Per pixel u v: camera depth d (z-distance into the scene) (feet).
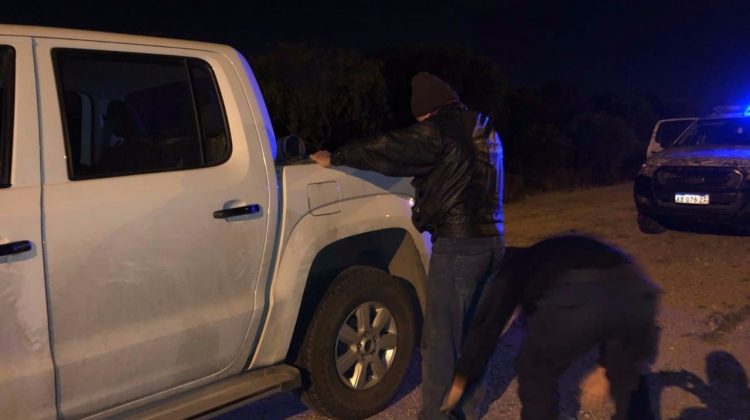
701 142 31.35
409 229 13.33
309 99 37.96
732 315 18.70
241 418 12.93
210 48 11.05
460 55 45.24
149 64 10.23
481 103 46.80
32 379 8.44
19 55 8.87
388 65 43.75
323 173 11.96
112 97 9.84
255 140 11.02
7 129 8.61
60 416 8.83
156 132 10.14
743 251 26.84
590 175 58.75
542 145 54.49
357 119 39.45
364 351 12.69
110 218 9.12
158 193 9.67
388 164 11.00
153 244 9.50
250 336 10.86
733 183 27.12
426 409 11.28
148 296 9.48
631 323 8.68
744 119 30.32
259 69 37.65
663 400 13.44
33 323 8.43
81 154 9.34
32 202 8.52
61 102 9.14
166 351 9.73
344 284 12.26
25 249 8.33
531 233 32.63
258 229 10.74
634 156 63.10
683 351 16.07
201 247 10.03
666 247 28.17
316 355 11.96
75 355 8.82
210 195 10.19
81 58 9.51
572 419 12.67
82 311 8.86
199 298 10.06
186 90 10.54
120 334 9.22
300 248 11.41
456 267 11.10
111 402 9.34
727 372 14.82
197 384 10.39
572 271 8.75
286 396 13.96
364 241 13.35
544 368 8.87
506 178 47.96
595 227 33.78
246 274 10.64
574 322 8.59
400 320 13.19
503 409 13.25
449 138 10.87
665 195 29.04
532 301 9.04
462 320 11.27
